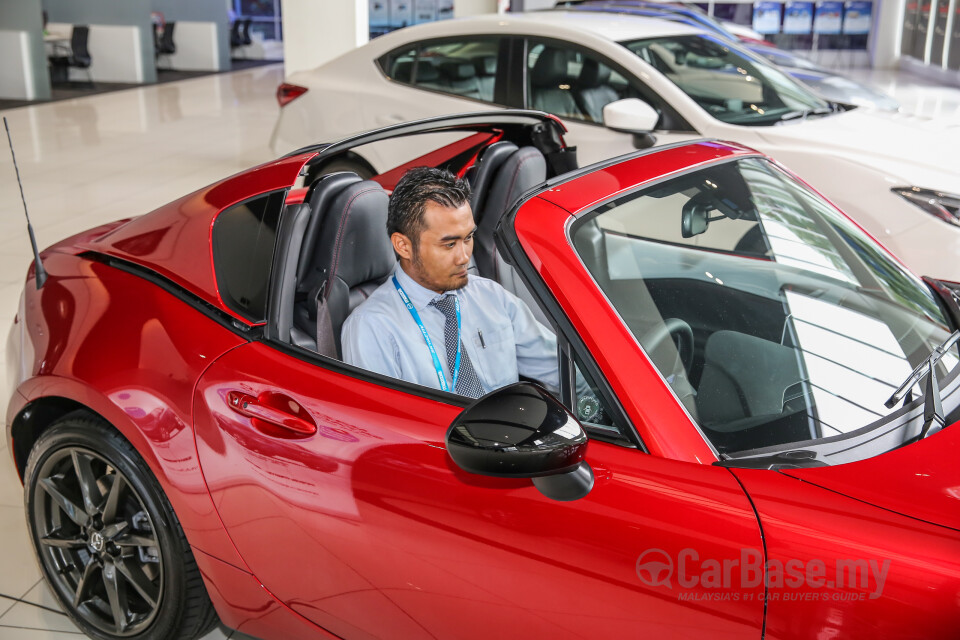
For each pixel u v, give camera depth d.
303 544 1.83
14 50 13.72
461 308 2.06
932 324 1.96
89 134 10.77
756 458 1.52
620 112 4.03
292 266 2.02
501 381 2.10
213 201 2.26
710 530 1.41
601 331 1.58
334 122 5.29
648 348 1.63
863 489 1.43
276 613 1.98
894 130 4.12
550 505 1.52
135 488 2.08
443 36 4.95
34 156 9.34
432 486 1.63
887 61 19.55
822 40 19.91
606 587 1.47
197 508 1.97
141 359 2.04
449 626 1.67
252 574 1.96
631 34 4.54
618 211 1.80
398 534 1.67
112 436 2.09
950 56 16.25
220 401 1.90
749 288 1.85
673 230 1.85
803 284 1.92
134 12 16.89
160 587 2.16
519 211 1.75
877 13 19.39
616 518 1.47
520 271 1.67
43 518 2.39
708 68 4.51
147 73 16.98
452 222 1.91
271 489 1.83
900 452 1.51
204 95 14.80
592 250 1.70
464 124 2.50
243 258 2.08
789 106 4.41
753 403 1.62
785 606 1.36
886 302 1.98
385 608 1.75
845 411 1.63
